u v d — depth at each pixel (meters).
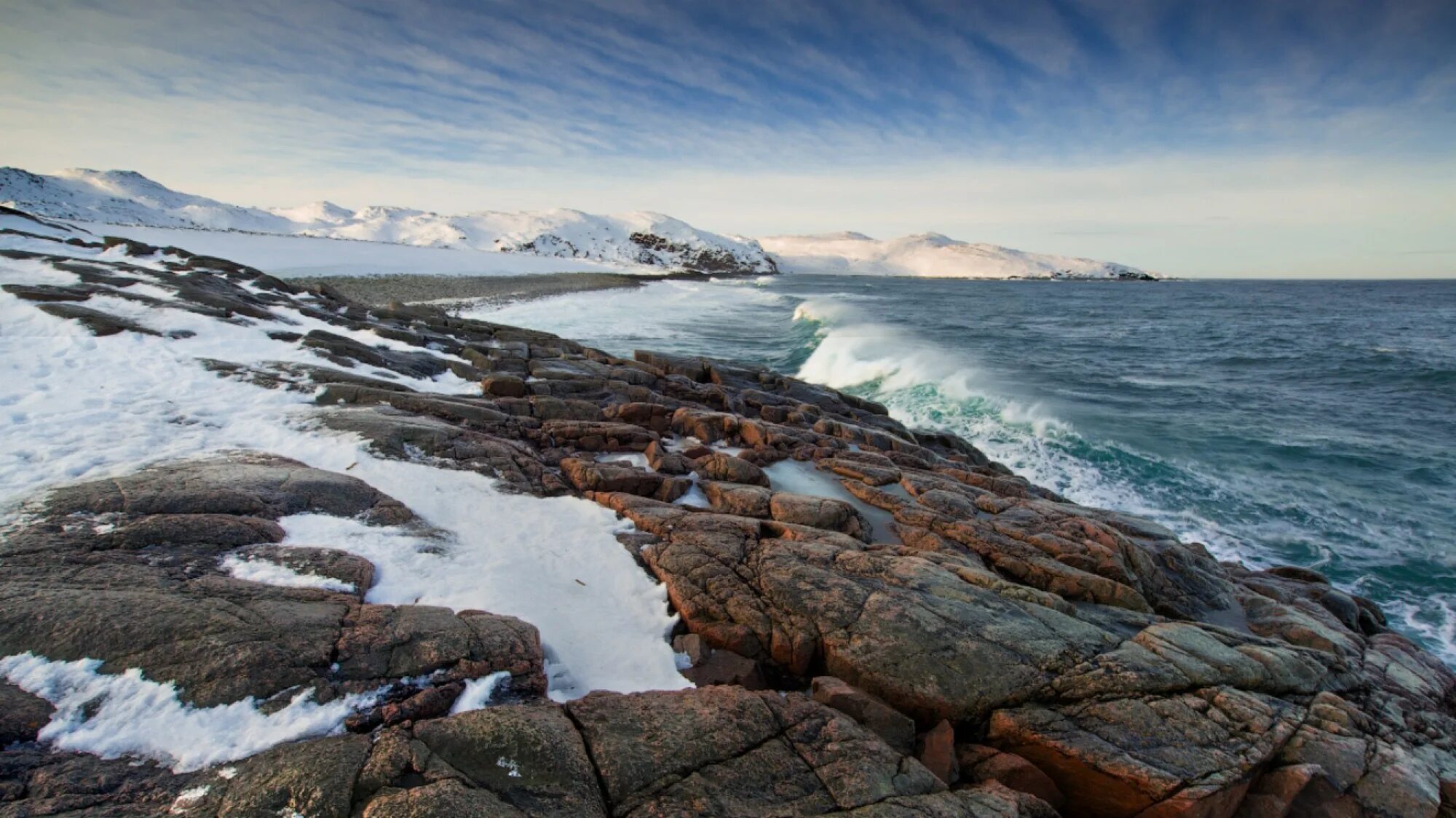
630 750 3.92
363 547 6.04
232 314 14.09
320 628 4.42
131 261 18.94
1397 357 32.94
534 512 7.78
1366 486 15.23
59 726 3.43
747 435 12.60
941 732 4.93
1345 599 9.09
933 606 6.04
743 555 6.94
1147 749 4.80
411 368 13.92
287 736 3.62
